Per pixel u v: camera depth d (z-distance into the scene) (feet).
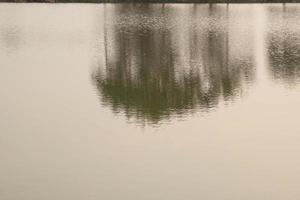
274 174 73.05
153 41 208.54
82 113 101.81
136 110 104.63
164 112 103.55
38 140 85.97
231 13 372.58
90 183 69.36
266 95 117.70
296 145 84.17
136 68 150.41
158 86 127.34
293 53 181.06
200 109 106.11
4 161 76.64
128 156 79.25
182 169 74.28
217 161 77.61
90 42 200.03
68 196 65.46
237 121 97.40
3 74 135.85
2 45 185.37
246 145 84.58
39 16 306.35
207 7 431.02
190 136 88.94
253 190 67.87
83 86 124.06
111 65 153.58
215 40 215.72
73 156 78.84
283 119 98.48
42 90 119.34
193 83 131.85
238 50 187.93
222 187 68.69
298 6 460.96
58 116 99.55
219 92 121.49
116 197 65.31
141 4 444.55
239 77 138.92
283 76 139.13
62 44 192.24
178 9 400.47
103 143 84.89
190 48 191.11
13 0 417.69
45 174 72.02
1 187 67.72
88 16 315.99
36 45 187.62
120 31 240.53
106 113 101.96
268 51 185.57
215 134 89.86
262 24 292.61
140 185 68.95
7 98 111.75
